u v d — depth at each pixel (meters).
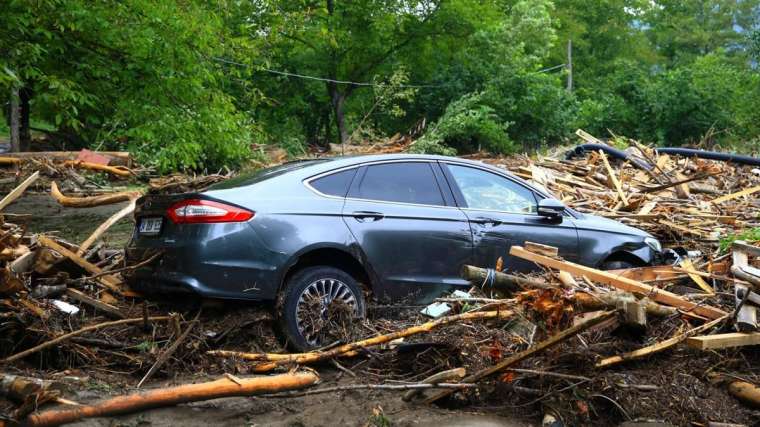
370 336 6.02
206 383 5.00
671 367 5.47
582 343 5.34
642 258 7.83
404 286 6.47
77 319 6.10
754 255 5.84
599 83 50.06
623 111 34.19
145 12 14.12
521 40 33.84
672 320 5.70
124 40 14.13
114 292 6.50
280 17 26.28
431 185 6.86
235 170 17.11
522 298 5.13
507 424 4.89
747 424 4.97
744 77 35.56
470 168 7.18
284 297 5.91
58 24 13.23
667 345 5.35
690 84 33.41
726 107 33.62
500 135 29.62
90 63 14.24
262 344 5.89
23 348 5.69
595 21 54.69
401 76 29.06
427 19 33.41
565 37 48.97
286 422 4.87
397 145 26.03
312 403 5.21
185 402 4.94
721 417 5.00
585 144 16.14
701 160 15.27
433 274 6.62
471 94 30.97
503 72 32.28
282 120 32.94
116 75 14.66
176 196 5.94
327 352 5.64
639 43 56.50
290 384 5.22
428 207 6.73
